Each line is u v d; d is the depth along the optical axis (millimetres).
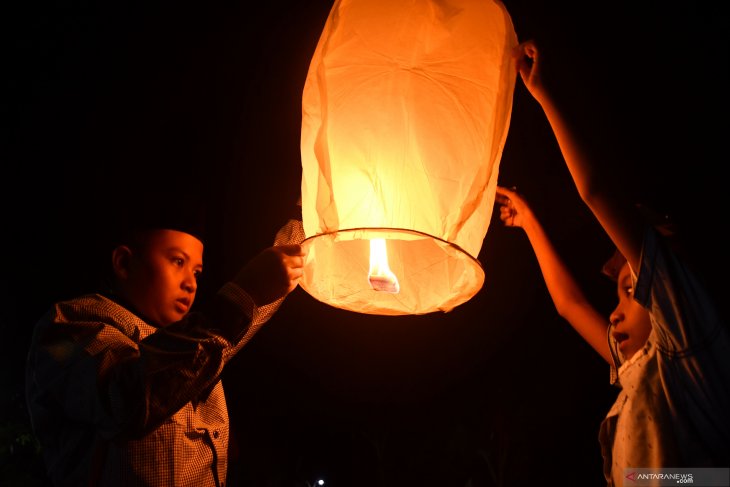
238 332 1501
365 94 1502
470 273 1558
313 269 1639
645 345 1615
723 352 1409
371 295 1655
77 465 1602
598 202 1542
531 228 2221
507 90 1510
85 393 1476
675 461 1426
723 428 1396
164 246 1896
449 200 1459
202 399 1746
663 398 1491
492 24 1541
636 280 1503
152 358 1382
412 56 1526
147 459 1584
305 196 1589
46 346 1581
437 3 1508
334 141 1467
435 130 1504
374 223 1462
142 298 1869
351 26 1488
